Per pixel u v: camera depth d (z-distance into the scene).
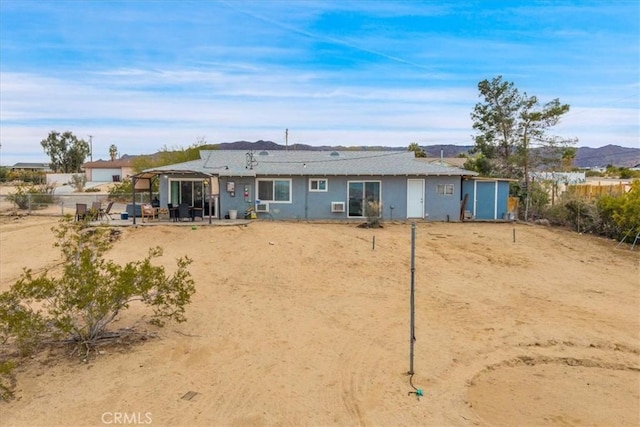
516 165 31.47
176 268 14.19
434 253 16.52
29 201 27.88
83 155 88.88
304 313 10.41
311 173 23.56
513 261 15.90
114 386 6.61
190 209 21.16
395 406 6.31
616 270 15.28
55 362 7.36
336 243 17.41
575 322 10.11
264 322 9.73
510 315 10.50
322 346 8.45
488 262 15.65
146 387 6.62
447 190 24.16
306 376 7.18
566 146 30.81
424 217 24.14
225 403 6.24
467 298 11.74
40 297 7.49
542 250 17.77
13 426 5.54
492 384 7.24
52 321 7.71
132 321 9.35
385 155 28.31
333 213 23.97
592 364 8.09
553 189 27.42
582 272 14.89
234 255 15.76
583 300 11.82
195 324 9.46
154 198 26.28
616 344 8.93
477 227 22.17
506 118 31.56
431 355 8.13
